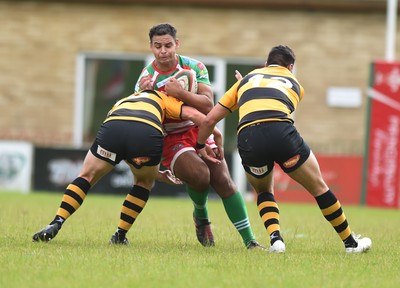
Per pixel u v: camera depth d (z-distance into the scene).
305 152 29.75
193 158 31.95
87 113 91.69
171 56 32.41
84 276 24.05
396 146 69.19
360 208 66.31
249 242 32.41
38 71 91.25
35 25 91.19
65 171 77.50
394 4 78.94
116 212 49.38
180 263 26.67
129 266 25.78
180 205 59.75
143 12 91.19
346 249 31.23
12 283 22.88
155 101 31.55
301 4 90.38
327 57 90.94
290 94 30.53
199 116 31.55
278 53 31.72
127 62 91.56
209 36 91.25
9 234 34.06
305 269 26.25
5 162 77.75
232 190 32.53
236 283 23.45
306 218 50.34
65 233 35.44
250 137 29.56
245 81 31.02
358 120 91.00
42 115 91.19
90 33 91.19
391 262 28.55
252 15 91.12
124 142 30.48
